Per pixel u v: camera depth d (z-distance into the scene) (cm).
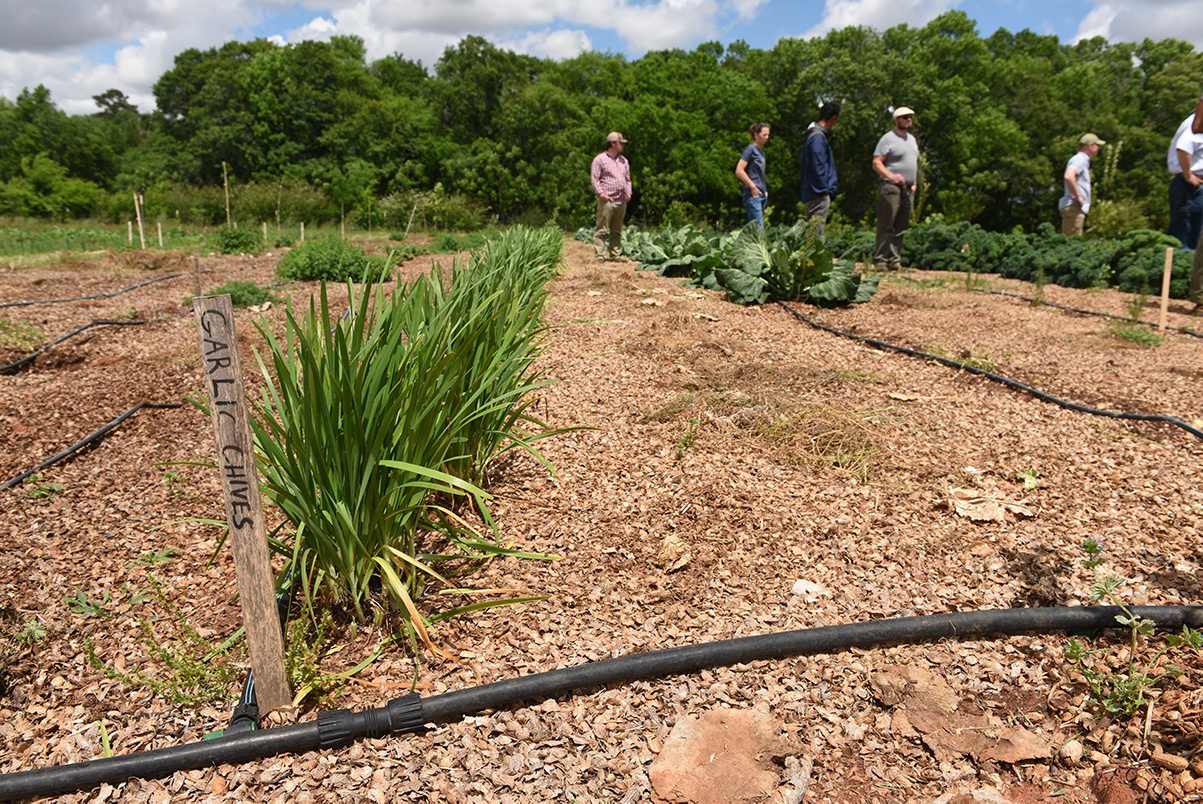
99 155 4881
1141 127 3900
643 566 279
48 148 4656
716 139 3438
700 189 3453
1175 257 862
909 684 215
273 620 202
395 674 226
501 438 321
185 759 190
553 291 820
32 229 2438
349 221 3003
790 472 357
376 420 221
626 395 460
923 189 1391
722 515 315
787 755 192
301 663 213
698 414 420
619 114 3397
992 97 3900
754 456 373
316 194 3159
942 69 3884
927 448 385
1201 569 269
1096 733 197
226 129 3872
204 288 1019
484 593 262
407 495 239
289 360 231
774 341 602
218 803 182
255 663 204
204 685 221
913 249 1161
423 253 1586
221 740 194
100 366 583
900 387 483
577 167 3475
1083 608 239
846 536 300
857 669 225
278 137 3900
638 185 3416
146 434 432
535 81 4269
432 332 247
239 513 191
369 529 232
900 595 261
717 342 578
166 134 4803
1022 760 191
